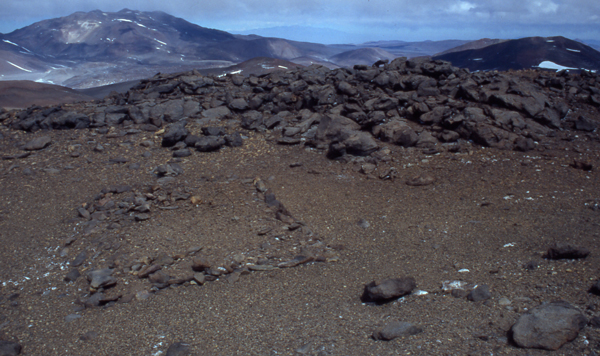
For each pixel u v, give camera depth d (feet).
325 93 36.73
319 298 13.44
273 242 18.02
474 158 26.55
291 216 20.52
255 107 38.32
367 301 12.92
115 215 20.62
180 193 22.77
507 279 13.03
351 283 14.35
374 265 15.57
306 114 36.04
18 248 18.07
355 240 18.01
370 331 10.98
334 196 23.02
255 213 20.74
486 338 9.87
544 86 38.01
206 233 18.81
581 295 11.19
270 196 22.36
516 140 28.04
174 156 29.32
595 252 13.71
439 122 31.55
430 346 9.79
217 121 36.37
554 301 10.53
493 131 28.76
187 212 20.94
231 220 20.01
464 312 11.34
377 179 25.07
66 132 34.58
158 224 19.74
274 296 13.82
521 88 34.27
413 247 16.71
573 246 13.55
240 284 14.85
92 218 20.42
